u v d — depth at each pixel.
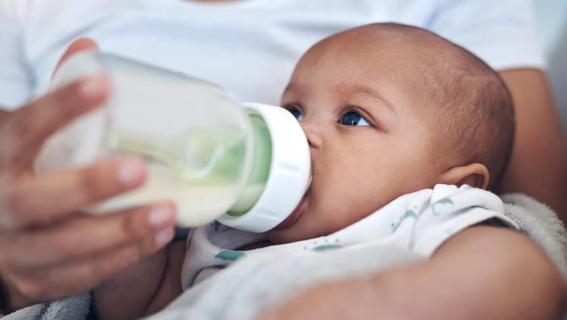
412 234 0.66
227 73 1.05
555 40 1.47
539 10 1.51
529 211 0.82
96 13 1.11
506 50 1.14
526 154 1.06
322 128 0.76
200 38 1.07
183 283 0.75
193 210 0.54
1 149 0.45
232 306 0.51
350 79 0.79
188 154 0.51
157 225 0.47
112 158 0.42
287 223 0.71
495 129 0.86
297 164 0.64
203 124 0.53
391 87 0.79
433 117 0.79
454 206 0.67
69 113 0.41
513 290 0.52
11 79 1.14
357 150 0.74
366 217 0.70
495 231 0.61
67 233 0.47
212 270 0.72
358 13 1.09
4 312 0.72
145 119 0.48
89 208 0.48
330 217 0.72
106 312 0.79
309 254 0.60
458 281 0.51
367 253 0.58
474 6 1.20
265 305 0.51
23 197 0.43
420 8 1.14
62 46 1.10
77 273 0.52
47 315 0.74
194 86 0.55
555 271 0.57
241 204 0.63
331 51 0.83
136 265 0.75
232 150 0.55
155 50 1.06
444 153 0.79
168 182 0.50
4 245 0.50
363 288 0.50
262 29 1.07
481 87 0.85
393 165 0.75
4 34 1.15
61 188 0.41
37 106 0.42
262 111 0.66
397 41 0.84
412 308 0.48
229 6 1.09
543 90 1.12
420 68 0.81
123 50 1.06
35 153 0.45
